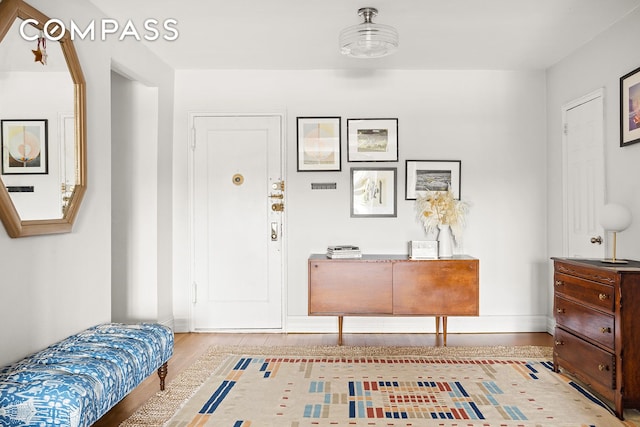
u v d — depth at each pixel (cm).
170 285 506
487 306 510
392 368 384
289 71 512
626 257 363
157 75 470
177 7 355
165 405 307
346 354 423
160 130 479
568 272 350
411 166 509
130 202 473
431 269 454
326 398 320
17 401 209
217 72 512
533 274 509
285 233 510
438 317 483
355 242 510
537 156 509
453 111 509
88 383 225
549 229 503
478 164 510
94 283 345
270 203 512
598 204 404
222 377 361
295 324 510
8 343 262
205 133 513
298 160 510
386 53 375
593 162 413
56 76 298
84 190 323
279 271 511
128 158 472
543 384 346
